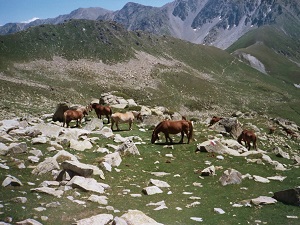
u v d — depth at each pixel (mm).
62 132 28547
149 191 17562
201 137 32500
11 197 14344
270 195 18281
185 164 23797
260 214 15461
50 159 19266
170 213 14945
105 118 43344
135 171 21562
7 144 23000
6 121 31391
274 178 21297
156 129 29062
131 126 37125
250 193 18562
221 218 14727
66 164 18359
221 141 30531
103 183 18172
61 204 14320
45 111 75750
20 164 19047
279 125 59438
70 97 182750
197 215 15008
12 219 12086
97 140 28297
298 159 27969
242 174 22156
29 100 140500
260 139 41625
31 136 27000
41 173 18469
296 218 15039
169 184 19547
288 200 17047
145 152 26188
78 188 16703
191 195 17844
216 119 43031
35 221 11891
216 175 21469
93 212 13961
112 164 21906
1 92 143875
